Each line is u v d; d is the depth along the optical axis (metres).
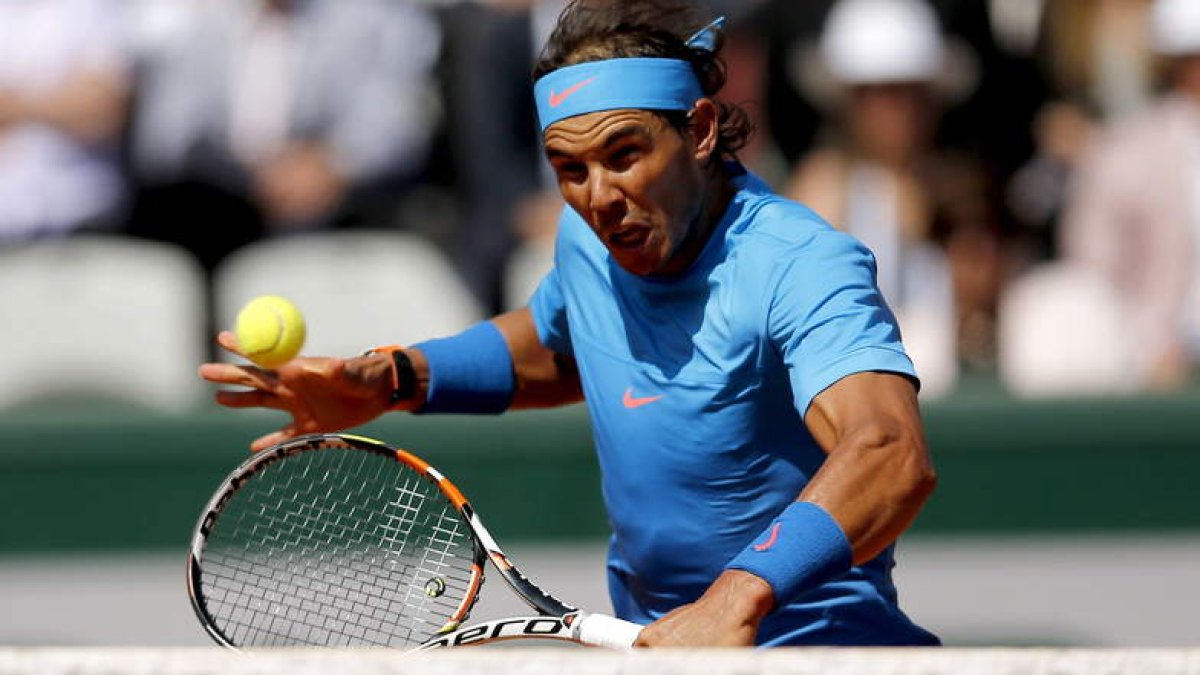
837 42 26.69
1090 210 26.20
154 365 26.16
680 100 11.73
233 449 24.06
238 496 20.73
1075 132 27.47
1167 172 25.56
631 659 8.66
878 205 25.84
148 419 24.08
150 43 27.61
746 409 11.98
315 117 27.45
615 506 12.88
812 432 11.10
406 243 27.08
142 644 24.11
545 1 27.39
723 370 11.92
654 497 12.52
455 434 23.88
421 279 26.67
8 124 27.23
